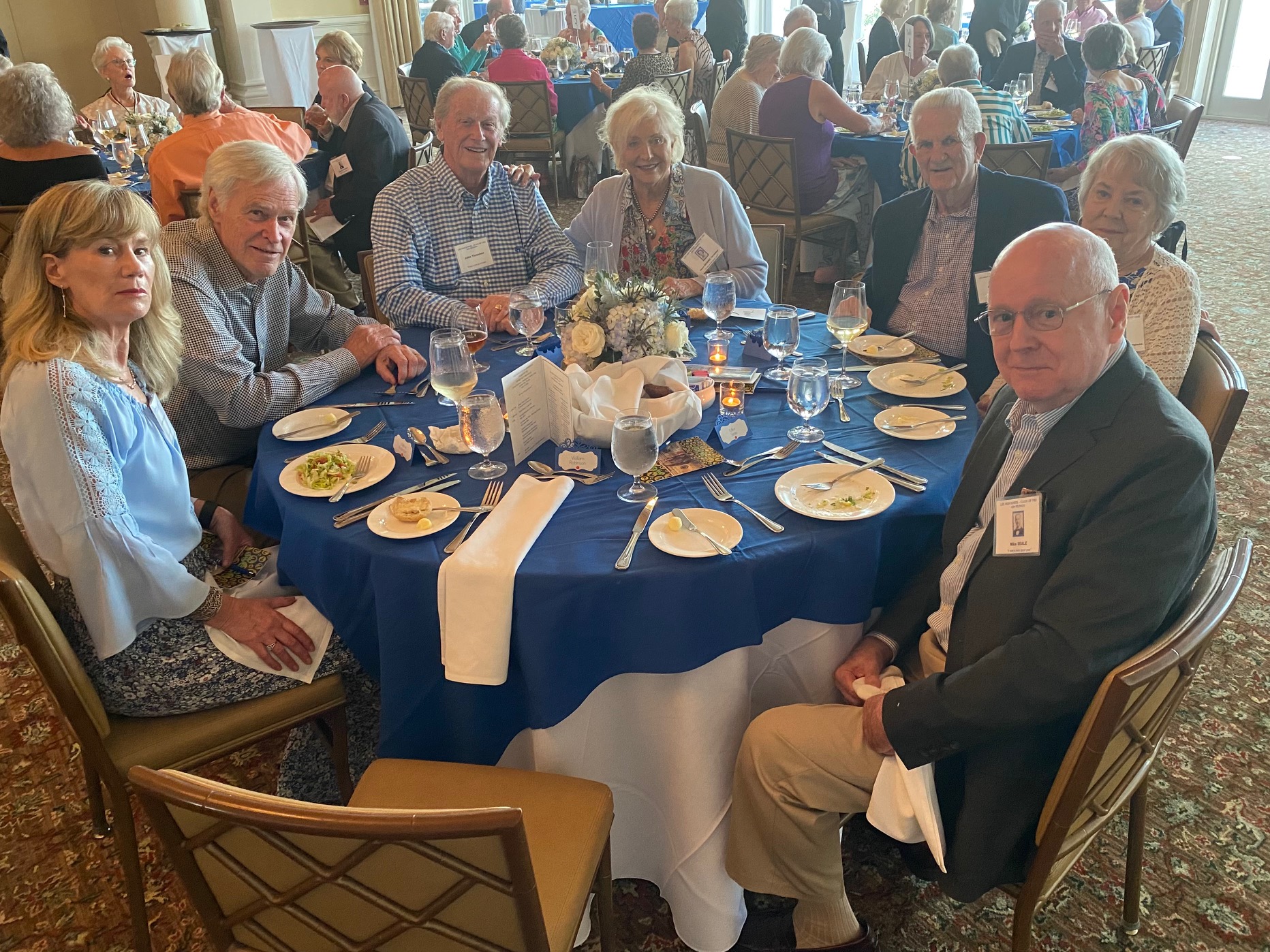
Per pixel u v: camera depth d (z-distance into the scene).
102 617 1.43
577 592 1.31
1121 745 1.14
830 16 6.90
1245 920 1.59
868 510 1.44
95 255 1.46
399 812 0.84
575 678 1.37
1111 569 1.14
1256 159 7.26
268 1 8.17
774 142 4.20
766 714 1.41
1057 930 1.58
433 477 1.63
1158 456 1.16
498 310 2.37
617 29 9.52
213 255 2.00
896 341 2.17
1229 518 2.79
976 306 2.34
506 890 0.90
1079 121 4.72
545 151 6.21
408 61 8.94
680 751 1.45
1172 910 1.61
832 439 1.71
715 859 1.51
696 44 6.76
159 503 1.58
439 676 1.43
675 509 1.48
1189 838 1.75
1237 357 3.87
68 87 8.01
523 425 1.65
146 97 5.61
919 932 1.58
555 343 2.25
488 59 7.36
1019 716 1.18
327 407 1.95
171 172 3.74
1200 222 5.75
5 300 1.50
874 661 1.51
